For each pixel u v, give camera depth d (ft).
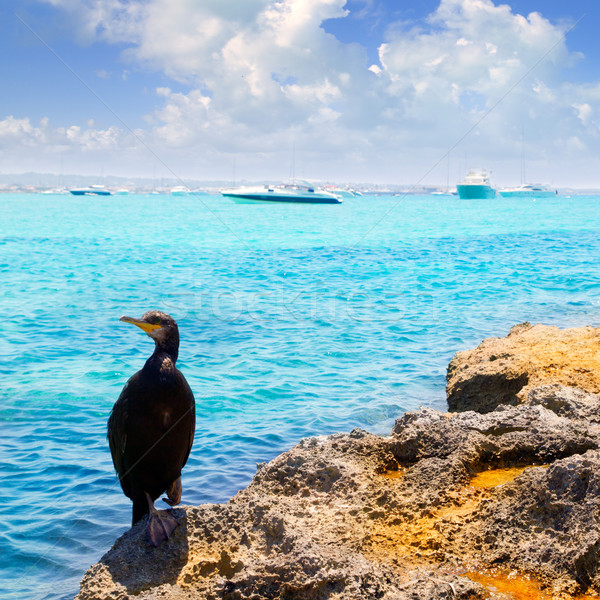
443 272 89.15
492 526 14.56
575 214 276.41
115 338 51.01
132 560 13.69
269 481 17.95
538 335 37.99
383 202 566.77
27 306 64.18
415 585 12.64
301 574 12.84
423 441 18.74
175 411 14.79
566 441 17.93
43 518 22.18
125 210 314.55
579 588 12.73
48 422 31.50
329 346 48.01
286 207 343.46
